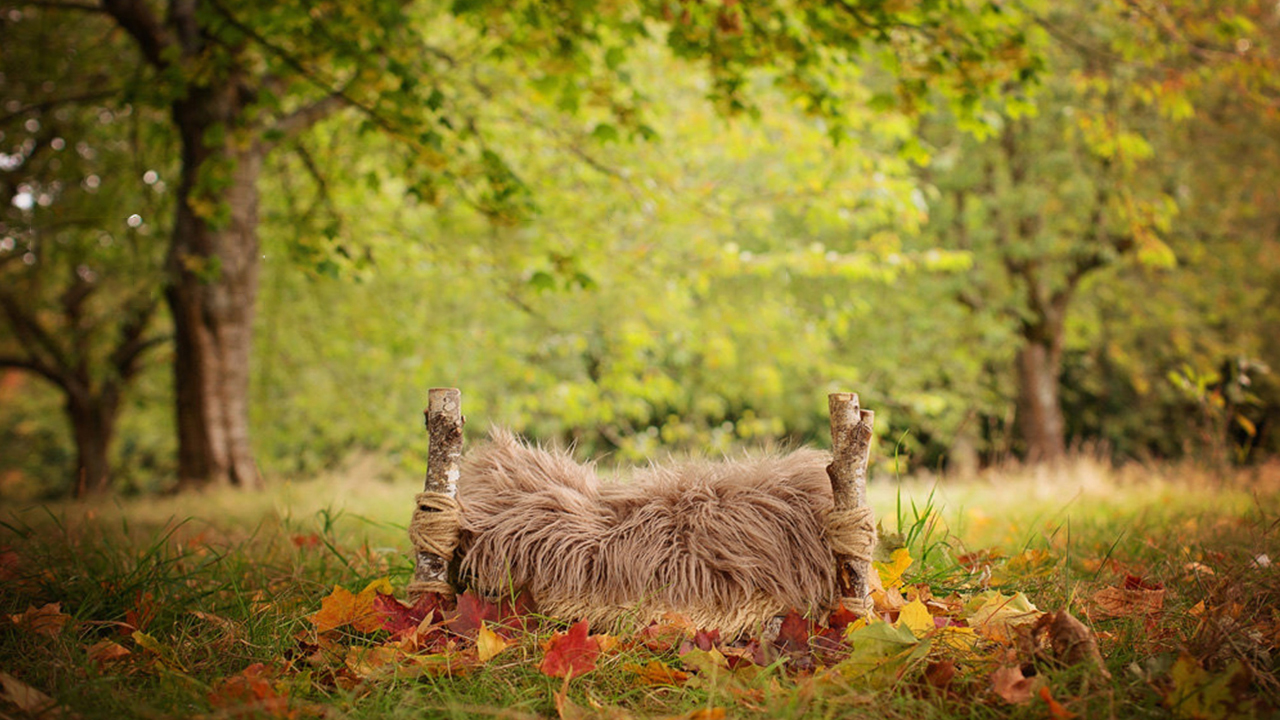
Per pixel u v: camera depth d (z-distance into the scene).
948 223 11.75
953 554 2.65
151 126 7.29
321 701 1.70
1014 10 4.91
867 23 4.33
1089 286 13.02
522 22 4.71
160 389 14.68
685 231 9.30
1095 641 1.79
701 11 4.41
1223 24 5.15
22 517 3.84
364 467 9.12
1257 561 2.34
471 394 10.58
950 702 1.59
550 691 1.67
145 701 1.65
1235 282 12.08
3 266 11.23
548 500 2.00
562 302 10.34
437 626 1.87
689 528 1.93
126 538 3.22
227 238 7.25
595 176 7.84
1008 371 13.65
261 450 11.91
